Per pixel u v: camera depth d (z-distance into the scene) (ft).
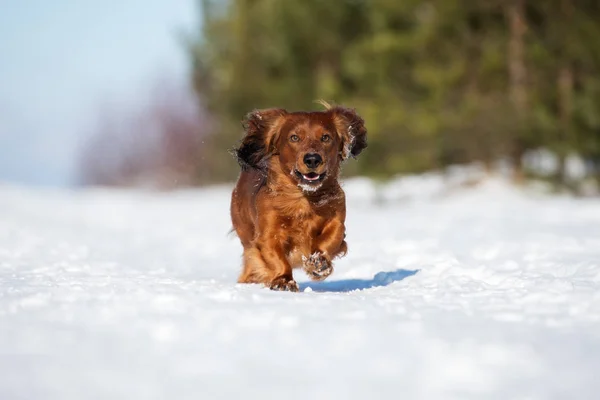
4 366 14.66
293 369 14.67
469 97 99.19
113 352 15.71
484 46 101.19
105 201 107.55
